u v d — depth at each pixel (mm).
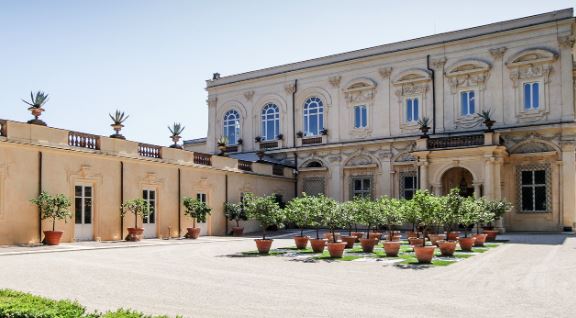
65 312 5707
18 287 10234
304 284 11203
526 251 18391
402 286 10984
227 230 31328
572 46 29359
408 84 34094
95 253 17906
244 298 9406
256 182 34250
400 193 33844
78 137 22656
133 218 25000
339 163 36500
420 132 33406
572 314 8148
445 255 17297
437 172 29438
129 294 9688
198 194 29359
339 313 8156
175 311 8180
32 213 20344
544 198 29312
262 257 17219
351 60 36281
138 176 25438
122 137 25094
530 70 30141
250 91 41000
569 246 20203
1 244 19219
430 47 33344
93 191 23203
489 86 31359
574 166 28609
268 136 40188
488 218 20703
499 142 28109
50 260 15266
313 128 38156
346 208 18797
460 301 9234
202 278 11992
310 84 38281
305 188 38125
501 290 10438
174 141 30328
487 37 31484
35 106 21297
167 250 19594
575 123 28359
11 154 19734
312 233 31719
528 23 30234
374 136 35188
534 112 29828
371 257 17156
